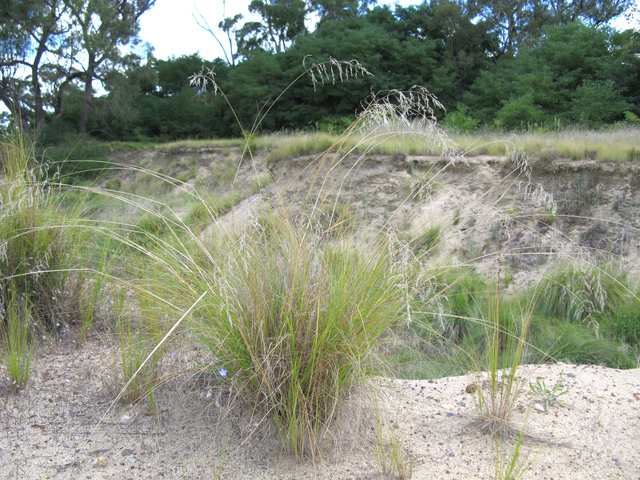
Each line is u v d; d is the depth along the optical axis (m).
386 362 2.48
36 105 22.23
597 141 9.97
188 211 5.80
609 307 5.04
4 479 1.79
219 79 30.05
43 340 2.97
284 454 2.07
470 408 2.53
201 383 2.51
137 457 1.99
